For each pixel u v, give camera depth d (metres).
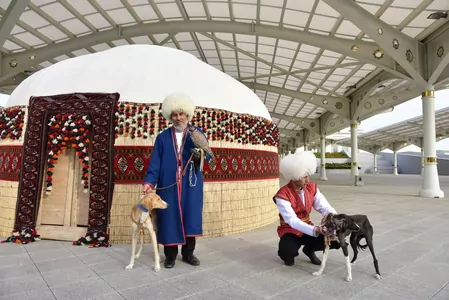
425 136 10.04
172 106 2.97
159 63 4.53
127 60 4.50
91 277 2.66
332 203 8.46
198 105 4.36
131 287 2.44
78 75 4.38
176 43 12.74
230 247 3.73
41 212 4.09
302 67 13.15
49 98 4.20
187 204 2.99
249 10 9.42
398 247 3.79
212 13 10.12
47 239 4.00
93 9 9.52
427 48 9.30
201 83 4.56
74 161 4.16
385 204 8.22
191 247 3.04
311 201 3.02
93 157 3.93
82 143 3.94
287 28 9.83
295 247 2.96
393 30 8.59
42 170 4.07
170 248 2.98
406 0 7.31
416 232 4.69
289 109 22.14
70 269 2.87
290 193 2.97
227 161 4.51
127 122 4.01
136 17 10.30
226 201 4.44
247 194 4.75
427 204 8.20
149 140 4.00
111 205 3.86
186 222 2.97
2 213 4.26
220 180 4.40
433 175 10.07
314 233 2.69
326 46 9.80
